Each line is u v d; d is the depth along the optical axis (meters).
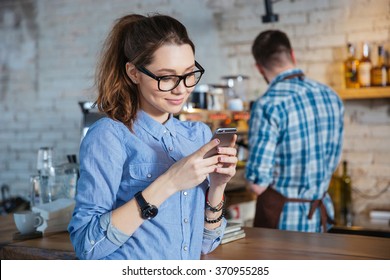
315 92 3.06
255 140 3.04
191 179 1.57
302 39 4.46
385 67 4.03
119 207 1.59
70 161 3.16
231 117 4.22
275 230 2.57
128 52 1.67
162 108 1.64
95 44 5.43
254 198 4.27
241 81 4.43
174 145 1.74
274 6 4.57
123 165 1.68
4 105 5.99
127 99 1.71
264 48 3.13
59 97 5.66
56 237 2.54
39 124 5.79
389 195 4.23
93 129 1.67
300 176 3.02
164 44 1.60
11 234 2.63
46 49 5.71
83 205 1.62
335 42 4.33
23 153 5.89
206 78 4.91
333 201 4.27
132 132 1.69
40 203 2.88
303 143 3.00
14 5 5.87
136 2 5.20
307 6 4.43
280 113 3.00
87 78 5.47
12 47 5.91
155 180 1.59
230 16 4.78
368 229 3.80
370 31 4.20
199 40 4.92
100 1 5.39
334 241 2.30
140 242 1.66
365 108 4.30
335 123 3.12
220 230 1.88
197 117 3.94
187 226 1.71
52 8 5.66
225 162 1.63
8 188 5.94
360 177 4.33
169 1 5.04
